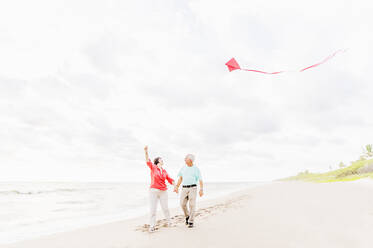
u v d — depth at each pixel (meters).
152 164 5.49
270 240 3.76
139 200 18.66
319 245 3.36
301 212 5.79
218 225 5.21
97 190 36.12
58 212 11.95
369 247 3.11
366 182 12.88
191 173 5.37
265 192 13.55
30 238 5.78
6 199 19.70
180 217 7.19
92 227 6.49
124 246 4.11
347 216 4.91
